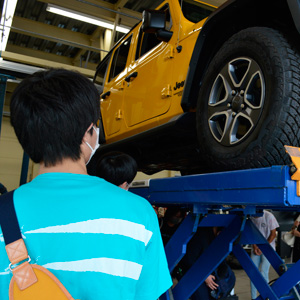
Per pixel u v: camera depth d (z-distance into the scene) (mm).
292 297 2225
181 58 2350
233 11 1745
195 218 1762
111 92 3574
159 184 1884
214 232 2406
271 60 1471
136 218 642
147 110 2732
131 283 610
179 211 2461
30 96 671
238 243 2139
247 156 1469
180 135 2479
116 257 599
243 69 1755
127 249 612
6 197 630
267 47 1499
